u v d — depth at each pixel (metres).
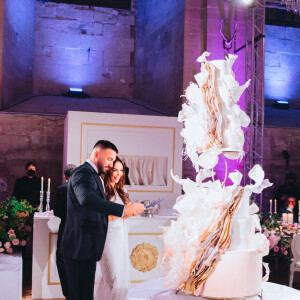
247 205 1.99
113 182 4.09
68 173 4.52
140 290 2.04
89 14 10.98
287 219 6.54
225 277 1.82
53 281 4.70
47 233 4.69
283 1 8.38
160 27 10.05
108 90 10.96
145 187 6.28
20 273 4.20
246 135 8.40
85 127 6.10
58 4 10.83
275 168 9.03
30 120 8.40
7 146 8.29
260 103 8.57
